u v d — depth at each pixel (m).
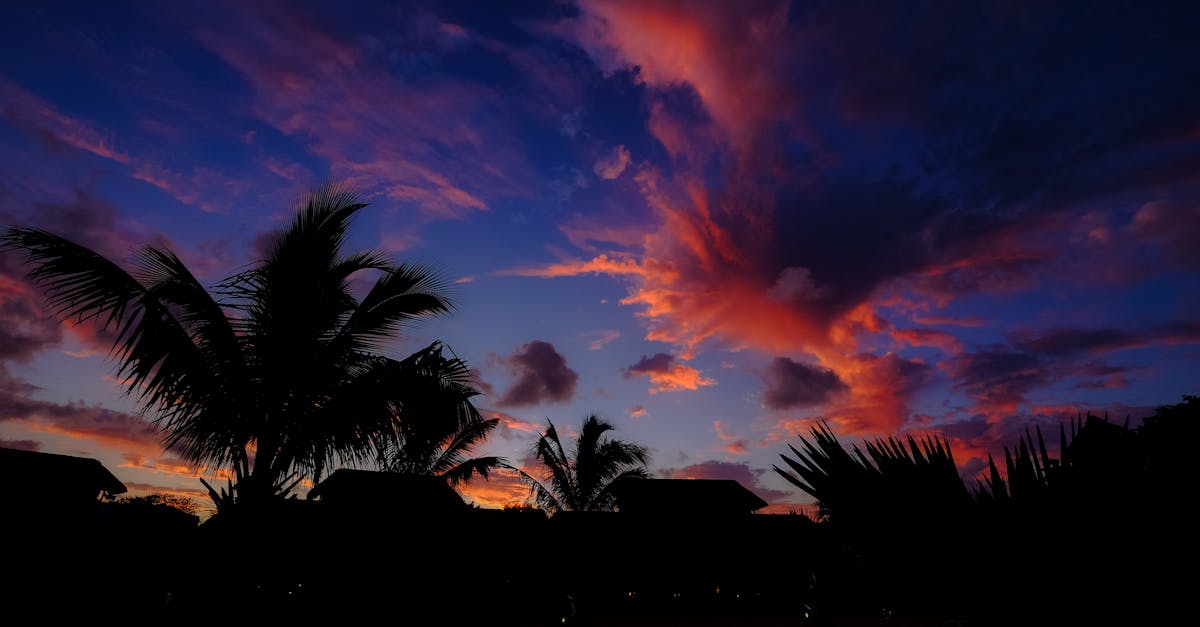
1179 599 1.55
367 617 14.43
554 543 20.61
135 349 7.25
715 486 24.72
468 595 17.20
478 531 19.17
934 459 2.04
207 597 7.59
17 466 12.75
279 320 8.06
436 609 16.06
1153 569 1.60
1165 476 1.65
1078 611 1.70
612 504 26.61
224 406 7.84
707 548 21.78
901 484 1.98
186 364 7.59
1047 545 1.76
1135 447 1.76
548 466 26.53
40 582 10.81
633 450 26.59
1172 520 1.59
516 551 19.91
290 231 8.56
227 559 7.63
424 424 8.84
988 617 1.82
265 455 7.96
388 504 15.67
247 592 7.62
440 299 9.08
